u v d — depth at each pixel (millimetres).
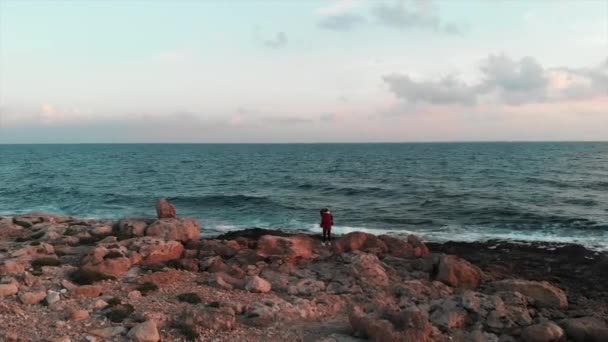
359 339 12695
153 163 122125
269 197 51312
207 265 20141
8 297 14609
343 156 155750
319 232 33469
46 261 18625
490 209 41312
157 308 14297
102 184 67312
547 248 27344
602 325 13852
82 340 11625
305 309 15023
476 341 12984
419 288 18016
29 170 95750
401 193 53656
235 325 13383
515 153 159875
